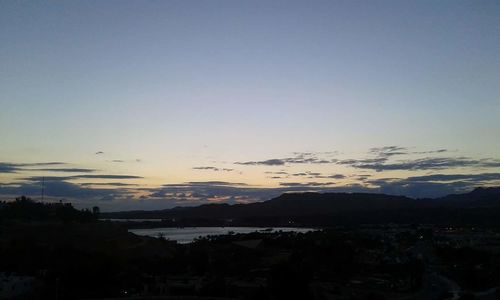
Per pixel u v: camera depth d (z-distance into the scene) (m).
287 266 59.78
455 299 93.69
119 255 127.50
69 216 176.50
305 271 64.62
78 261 93.69
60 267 83.06
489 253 162.12
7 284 72.19
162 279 95.38
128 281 84.44
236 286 80.75
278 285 58.50
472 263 149.00
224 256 140.38
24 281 74.88
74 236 140.25
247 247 155.88
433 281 117.56
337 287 91.19
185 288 80.44
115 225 169.75
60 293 71.44
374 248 184.75
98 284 76.38
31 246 113.44
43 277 79.75
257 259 131.50
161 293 77.00
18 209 173.75
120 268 90.75
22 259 100.62
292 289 58.00
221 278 89.38
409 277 116.31
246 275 102.62
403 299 87.88
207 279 94.06
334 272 115.62
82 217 179.75
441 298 94.19
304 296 58.31
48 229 142.12
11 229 137.12
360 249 170.25
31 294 72.19
